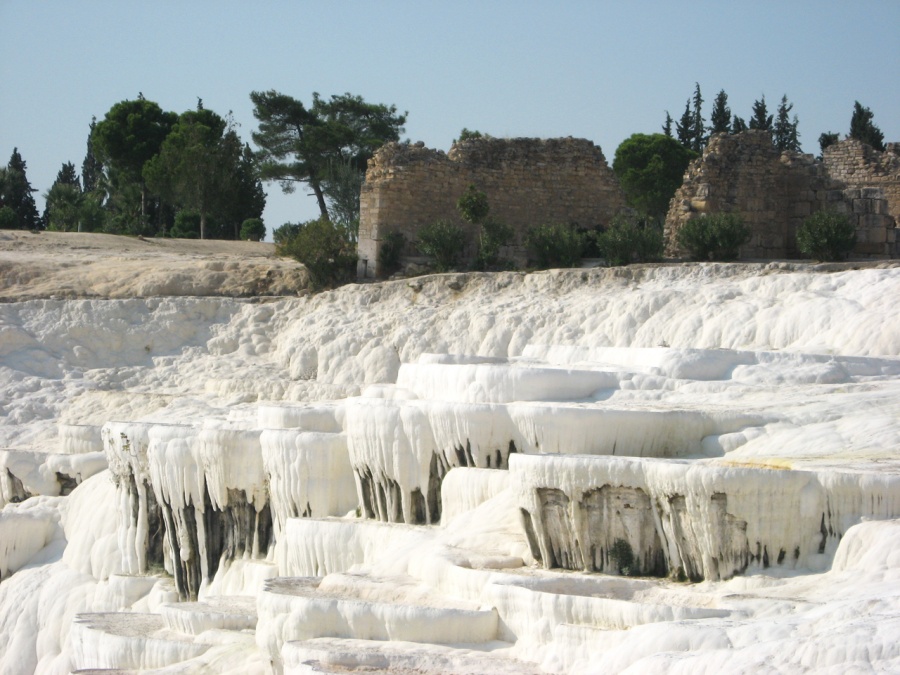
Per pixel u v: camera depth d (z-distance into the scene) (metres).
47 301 66.56
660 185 103.19
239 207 108.69
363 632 29.03
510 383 37.56
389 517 36.81
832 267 55.91
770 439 32.06
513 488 30.44
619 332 55.47
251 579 38.94
